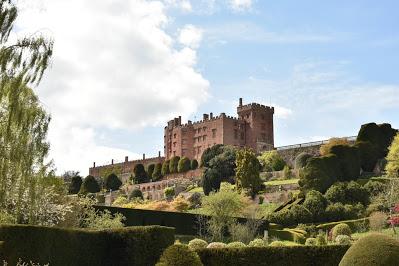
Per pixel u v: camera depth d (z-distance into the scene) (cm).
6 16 1939
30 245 2136
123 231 2584
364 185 6706
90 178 10581
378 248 2070
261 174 9012
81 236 2439
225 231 5038
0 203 2081
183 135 13262
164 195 9431
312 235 5312
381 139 8312
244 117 13125
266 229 5325
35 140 2031
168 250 2102
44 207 3080
